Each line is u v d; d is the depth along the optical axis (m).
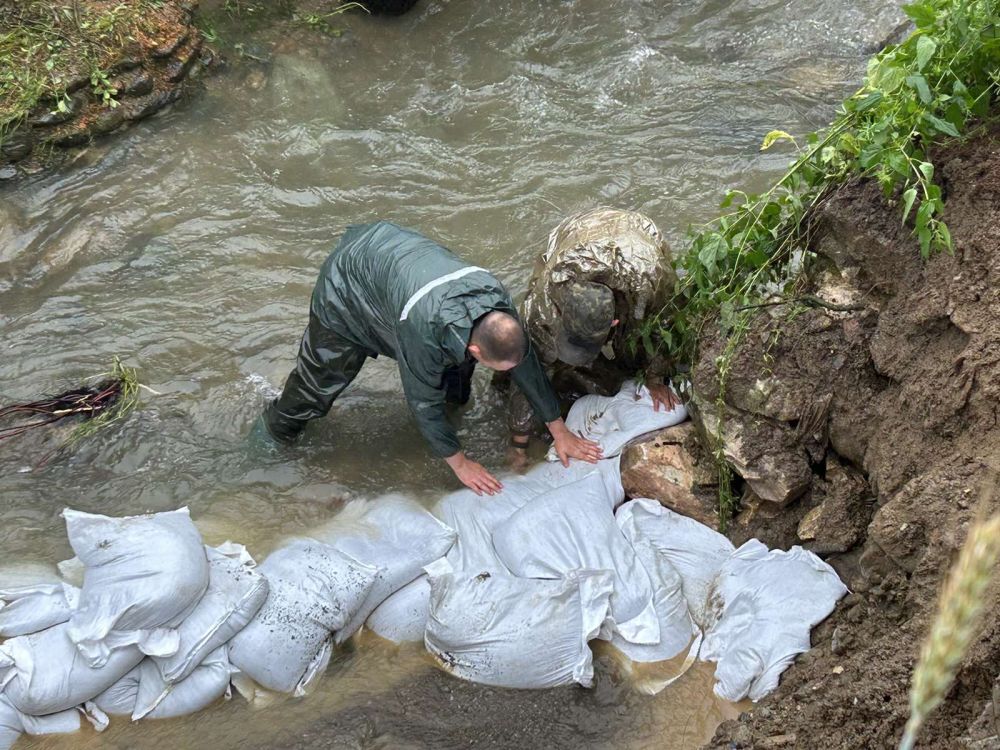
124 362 5.05
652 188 5.94
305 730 3.60
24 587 3.78
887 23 6.94
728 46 7.06
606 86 6.80
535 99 6.69
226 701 3.69
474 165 6.20
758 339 4.00
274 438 4.64
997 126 3.69
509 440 4.56
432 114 6.60
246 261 5.60
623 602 3.75
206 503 4.45
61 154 6.02
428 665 3.79
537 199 5.91
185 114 6.45
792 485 3.91
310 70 6.83
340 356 4.19
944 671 1.18
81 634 3.48
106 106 6.14
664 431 4.30
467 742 3.53
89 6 6.34
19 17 6.17
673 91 6.73
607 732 3.54
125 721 3.63
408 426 4.79
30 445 4.66
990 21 3.49
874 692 3.08
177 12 6.62
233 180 6.09
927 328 3.58
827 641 3.51
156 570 3.56
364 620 3.90
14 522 4.34
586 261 3.88
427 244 3.91
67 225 5.74
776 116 6.45
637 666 3.70
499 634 3.65
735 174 6.00
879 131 3.61
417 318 3.62
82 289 5.43
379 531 4.06
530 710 3.62
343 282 3.99
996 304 3.40
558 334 3.92
